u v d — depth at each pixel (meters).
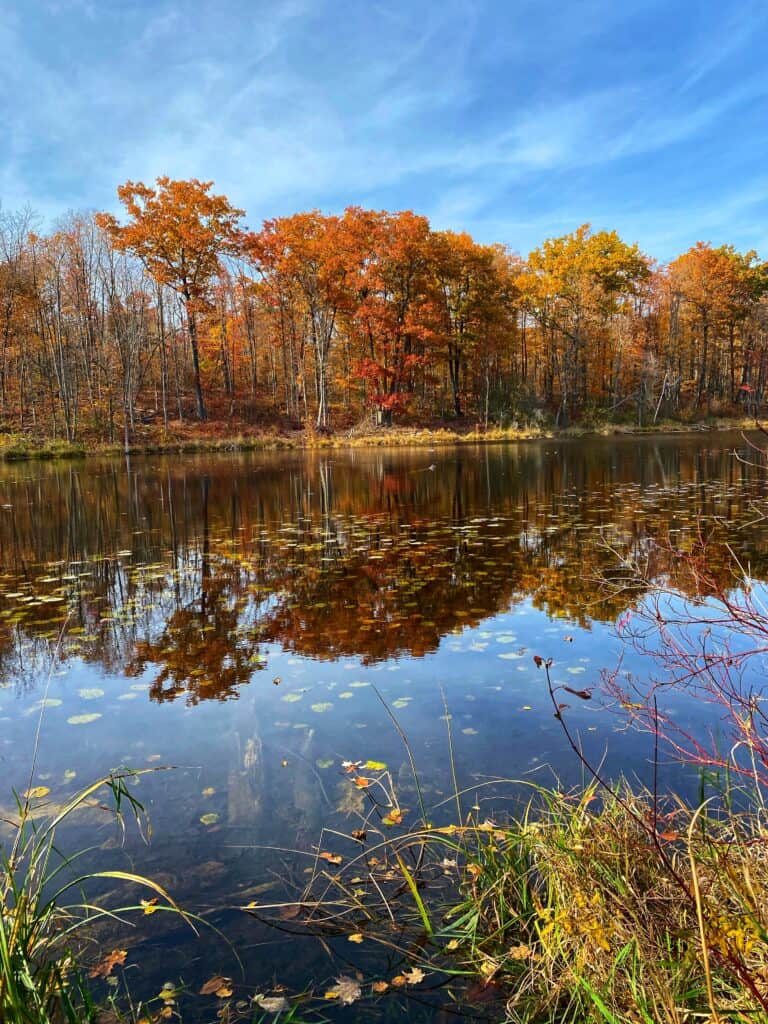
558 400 42.69
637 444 28.56
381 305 32.88
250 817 2.72
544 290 37.38
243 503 13.55
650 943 1.69
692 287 38.62
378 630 5.21
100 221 30.50
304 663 4.54
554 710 3.63
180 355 40.88
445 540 8.91
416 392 39.94
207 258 31.92
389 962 1.95
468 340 36.06
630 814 2.12
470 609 5.71
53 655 4.84
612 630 5.01
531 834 2.23
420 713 3.67
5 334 29.52
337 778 3.01
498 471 18.75
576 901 1.81
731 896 1.77
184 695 4.05
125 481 17.97
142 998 1.81
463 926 2.07
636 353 39.44
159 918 2.15
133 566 7.89
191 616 5.75
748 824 2.23
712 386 44.16
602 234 40.28
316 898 2.23
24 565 8.12
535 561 7.44
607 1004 1.63
